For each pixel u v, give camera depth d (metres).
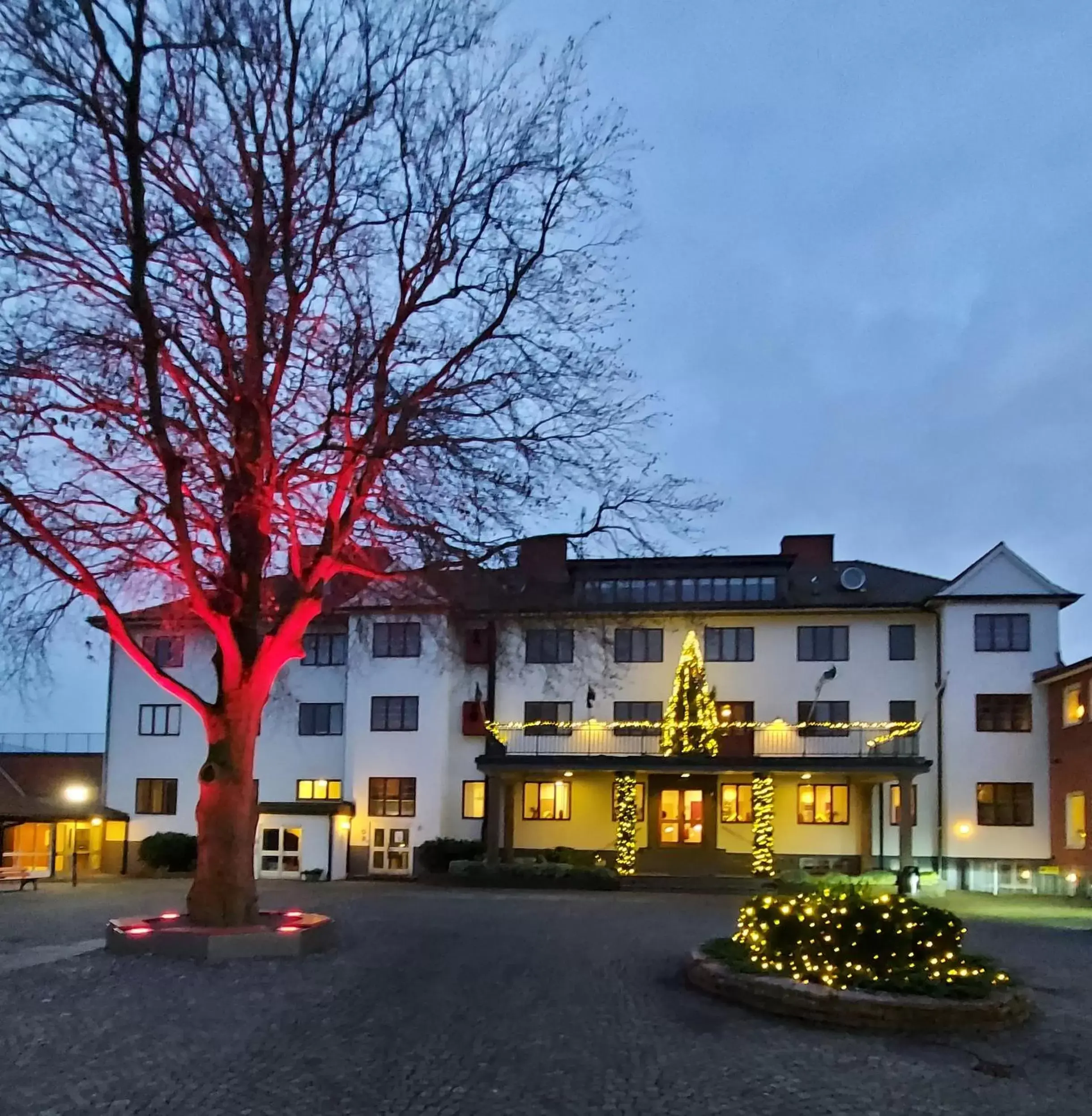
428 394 16.84
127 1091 8.28
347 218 16.45
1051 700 36.72
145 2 14.75
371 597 25.47
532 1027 10.68
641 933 19.75
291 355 17.20
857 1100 8.34
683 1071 9.10
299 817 39.91
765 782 36.03
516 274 17.33
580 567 40.06
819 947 12.14
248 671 17.00
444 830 40.19
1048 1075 9.29
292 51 16.33
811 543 43.91
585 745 38.78
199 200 15.96
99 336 15.45
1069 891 34.03
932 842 37.62
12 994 12.19
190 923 16.36
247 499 16.08
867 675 38.91
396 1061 9.26
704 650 39.81
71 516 16.48
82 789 39.00
